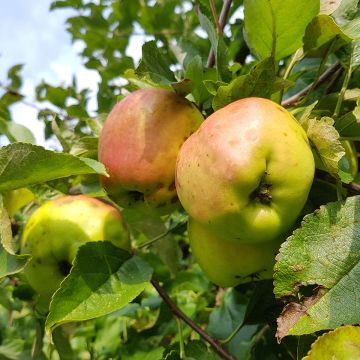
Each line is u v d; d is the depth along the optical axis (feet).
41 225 0.94
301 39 0.85
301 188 0.68
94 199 0.99
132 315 1.48
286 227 0.72
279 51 0.87
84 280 0.81
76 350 1.94
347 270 0.67
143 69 0.86
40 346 1.13
